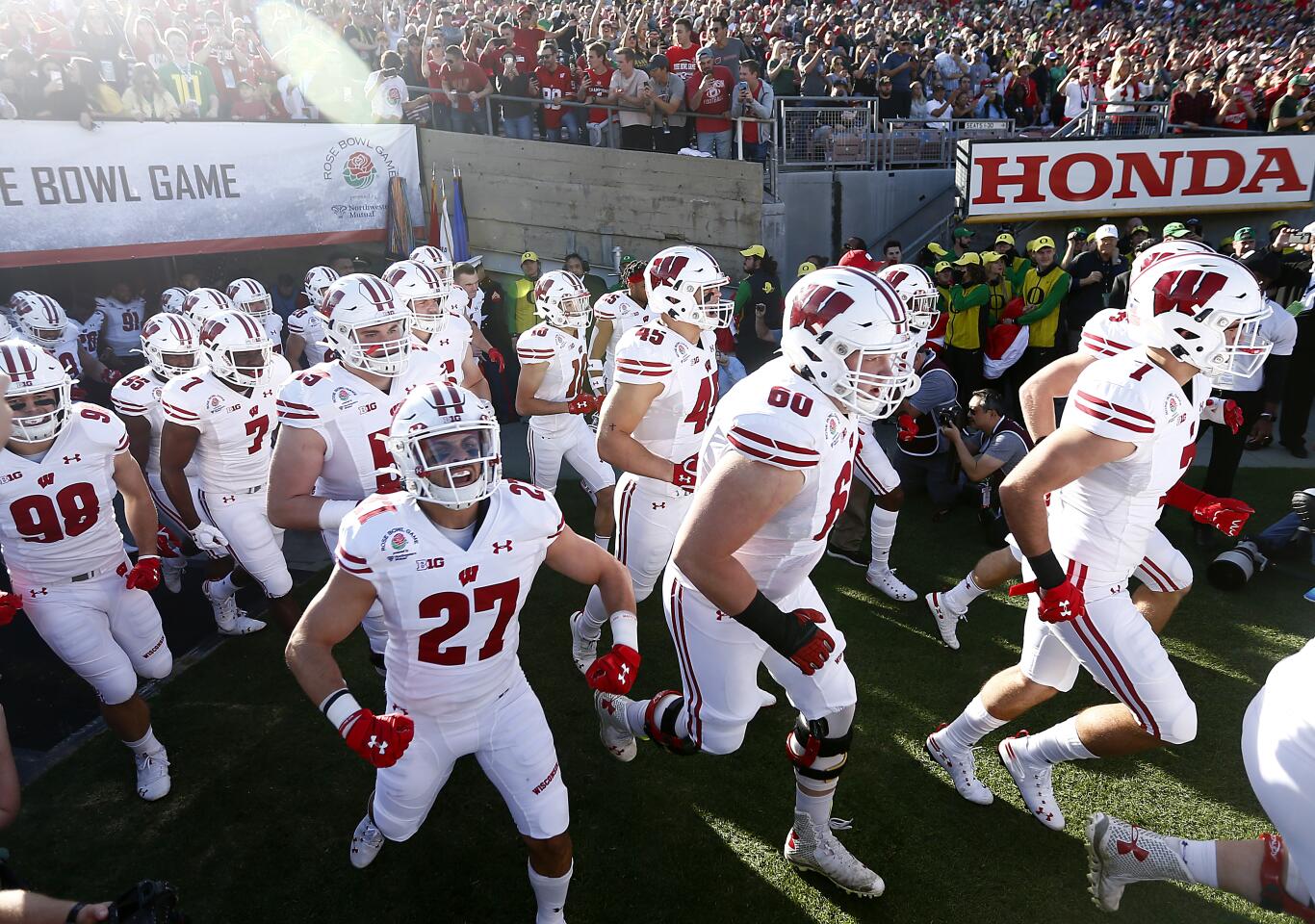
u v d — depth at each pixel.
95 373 8.24
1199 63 15.88
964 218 9.99
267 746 3.91
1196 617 4.70
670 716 3.19
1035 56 14.95
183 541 5.17
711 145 10.12
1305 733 2.10
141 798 3.60
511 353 8.48
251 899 3.11
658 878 3.15
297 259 11.09
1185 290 2.64
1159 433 2.71
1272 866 2.45
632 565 4.09
